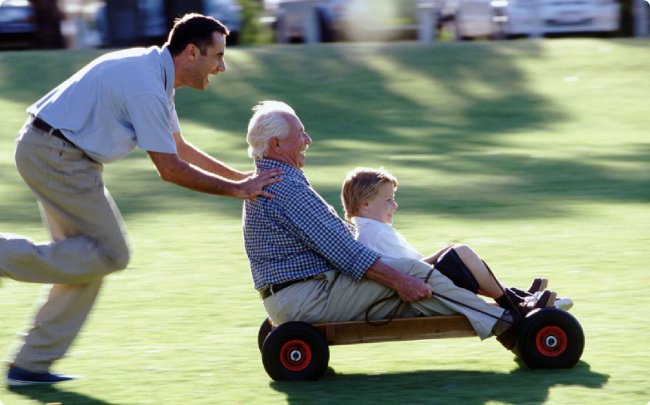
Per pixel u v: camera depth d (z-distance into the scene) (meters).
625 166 46.94
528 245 30.84
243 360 20.11
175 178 18.58
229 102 65.75
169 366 19.77
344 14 87.81
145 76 18.52
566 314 18.98
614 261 28.44
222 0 84.12
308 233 18.61
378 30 88.06
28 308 24.27
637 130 61.12
